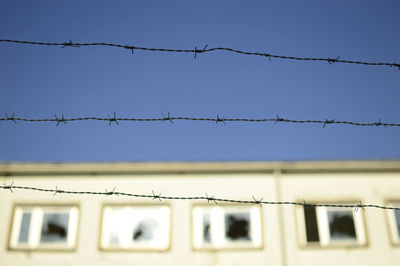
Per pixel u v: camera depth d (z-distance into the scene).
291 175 8.39
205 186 8.28
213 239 8.04
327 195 8.25
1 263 7.86
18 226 8.08
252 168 8.37
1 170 8.25
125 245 8.01
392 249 7.99
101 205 8.20
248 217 8.16
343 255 7.95
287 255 7.92
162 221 8.13
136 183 8.30
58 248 7.98
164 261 7.91
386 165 8.38
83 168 8.34
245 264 7.88
